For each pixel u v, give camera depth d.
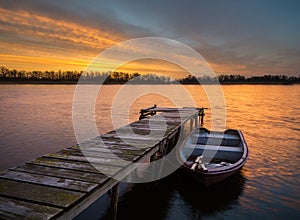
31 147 11.68
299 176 8.28
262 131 16.53
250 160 10.05
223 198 6.70
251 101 42.31
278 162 9.80
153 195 6.80
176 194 6.86
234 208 6.23
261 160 10.05
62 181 3.47
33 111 23.78
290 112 26.83
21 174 3.73
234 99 47.31
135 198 6.62
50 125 17.06
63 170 3.94
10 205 2.75
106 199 6.54
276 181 7.87
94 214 5.86
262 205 6.38
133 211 6.02
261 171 8.74
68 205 2.75
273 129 17.25
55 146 11.99
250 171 8.74
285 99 46.66
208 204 6.39
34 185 3.32
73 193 3.08
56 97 41.97
